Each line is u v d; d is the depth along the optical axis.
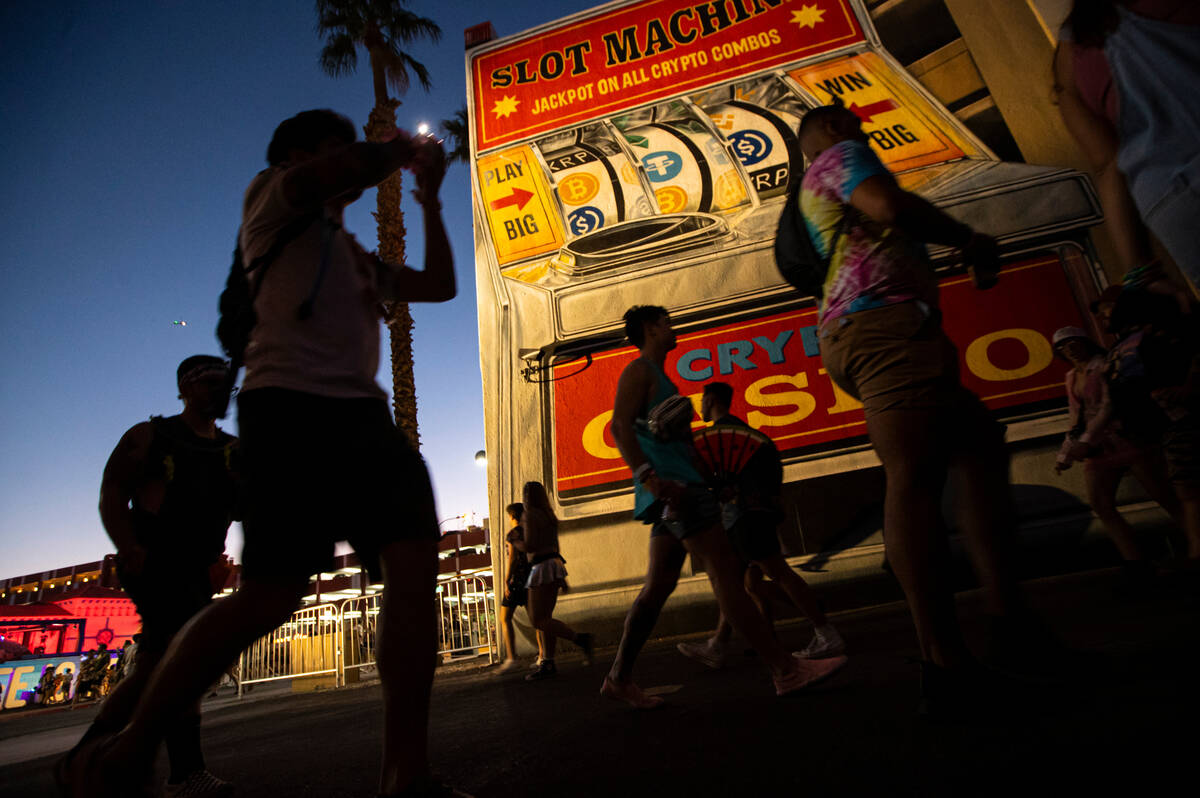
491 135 9.02
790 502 6.84
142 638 2.17
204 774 2.17
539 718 2.84
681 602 6.79
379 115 11.63
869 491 6.71
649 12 9.05
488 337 8.24
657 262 7.95
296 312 1.50
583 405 7.71
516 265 8.38
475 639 9.37
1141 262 1.60
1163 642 1.97
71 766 1.31
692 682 3.33
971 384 6.73
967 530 1.76
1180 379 2.69
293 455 1.40
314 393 1.45
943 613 1.53
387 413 1.61
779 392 7.18
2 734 8.25
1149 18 1.54
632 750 1.83
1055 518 6.24
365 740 3.10
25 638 26.53
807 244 1.88
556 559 5.36
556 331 8.01
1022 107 7.31
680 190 8.17
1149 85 1.51
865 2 8.24
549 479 7.56
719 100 8.44
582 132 8.76
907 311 1.64
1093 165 1.71
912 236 1.62
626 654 2.61
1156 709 1.28
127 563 2.21
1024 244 6.93
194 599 2.29
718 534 2.41
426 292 1.86
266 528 1.37
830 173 1.78
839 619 5.86
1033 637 1.67
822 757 1.41
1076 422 4.04
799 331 7.34
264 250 1.54
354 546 1.54
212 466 2.45
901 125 7.64
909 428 1.58
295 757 2.81
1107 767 1.03
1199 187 1.44
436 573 1.52
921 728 1.50
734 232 7.84
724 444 3.63
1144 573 3.62
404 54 12.42
